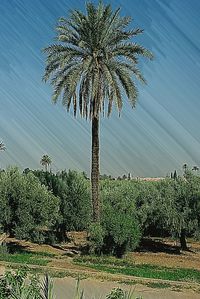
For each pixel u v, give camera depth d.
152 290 21.39
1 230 32.12
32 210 31.89
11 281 6.82
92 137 30.81
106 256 30.09
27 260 27.75
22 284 6.76
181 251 34.56
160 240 39.38
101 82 29.61
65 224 36.91
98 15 29.84
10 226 32.06
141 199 36.53
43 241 34.59
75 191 37.06
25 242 36.09
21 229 31.61
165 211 34.44
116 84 28.94
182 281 23.50
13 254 30.44
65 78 29.61
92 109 29.72
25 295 6.44
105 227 30.03
